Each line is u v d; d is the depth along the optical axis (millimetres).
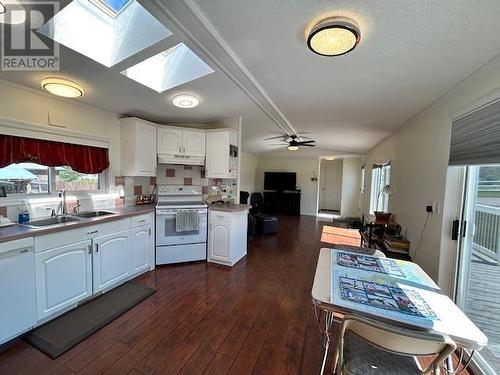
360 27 1354
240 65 1946
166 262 3303
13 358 1632
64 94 2230
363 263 1700
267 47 1667
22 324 1768
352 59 1769
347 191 8109
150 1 1262
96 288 2367
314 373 1581
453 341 943
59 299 2033
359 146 5969
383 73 1954
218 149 3564
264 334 1956
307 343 1860
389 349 1061
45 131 2412
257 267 3389
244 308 2334
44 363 1598
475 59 1588
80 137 2746
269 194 8469
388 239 3160
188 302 2416
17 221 2217
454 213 2094
